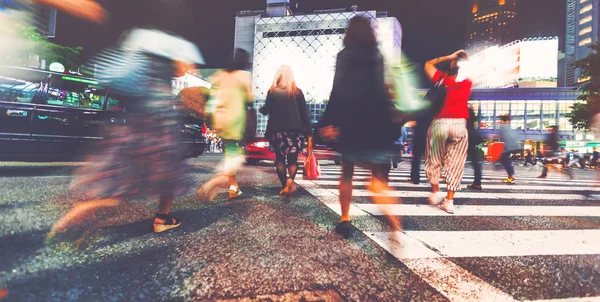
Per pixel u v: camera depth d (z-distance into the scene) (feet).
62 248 6.11
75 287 4.68
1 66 17.69
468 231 8.66
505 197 15.11
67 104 19.71
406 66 8.52
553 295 5.03
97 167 6.64
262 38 368.48
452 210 11.07
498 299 4.82
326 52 353.92
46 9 7.54
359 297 4.72
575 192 17.62
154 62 7.11
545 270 6.06
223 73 12.34
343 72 7.54
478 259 6.51
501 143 22.76
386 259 6.29
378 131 7.30
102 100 20.77
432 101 11.62
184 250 6.29
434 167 12.11
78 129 19.80
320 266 5.78
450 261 6.33
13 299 4.23
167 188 6.99
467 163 54.24
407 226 8.97
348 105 7.37
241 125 12.30
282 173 13.20
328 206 11.19
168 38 7.23
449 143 11.43
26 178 14.25
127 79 6.87
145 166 6.78
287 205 11.07
